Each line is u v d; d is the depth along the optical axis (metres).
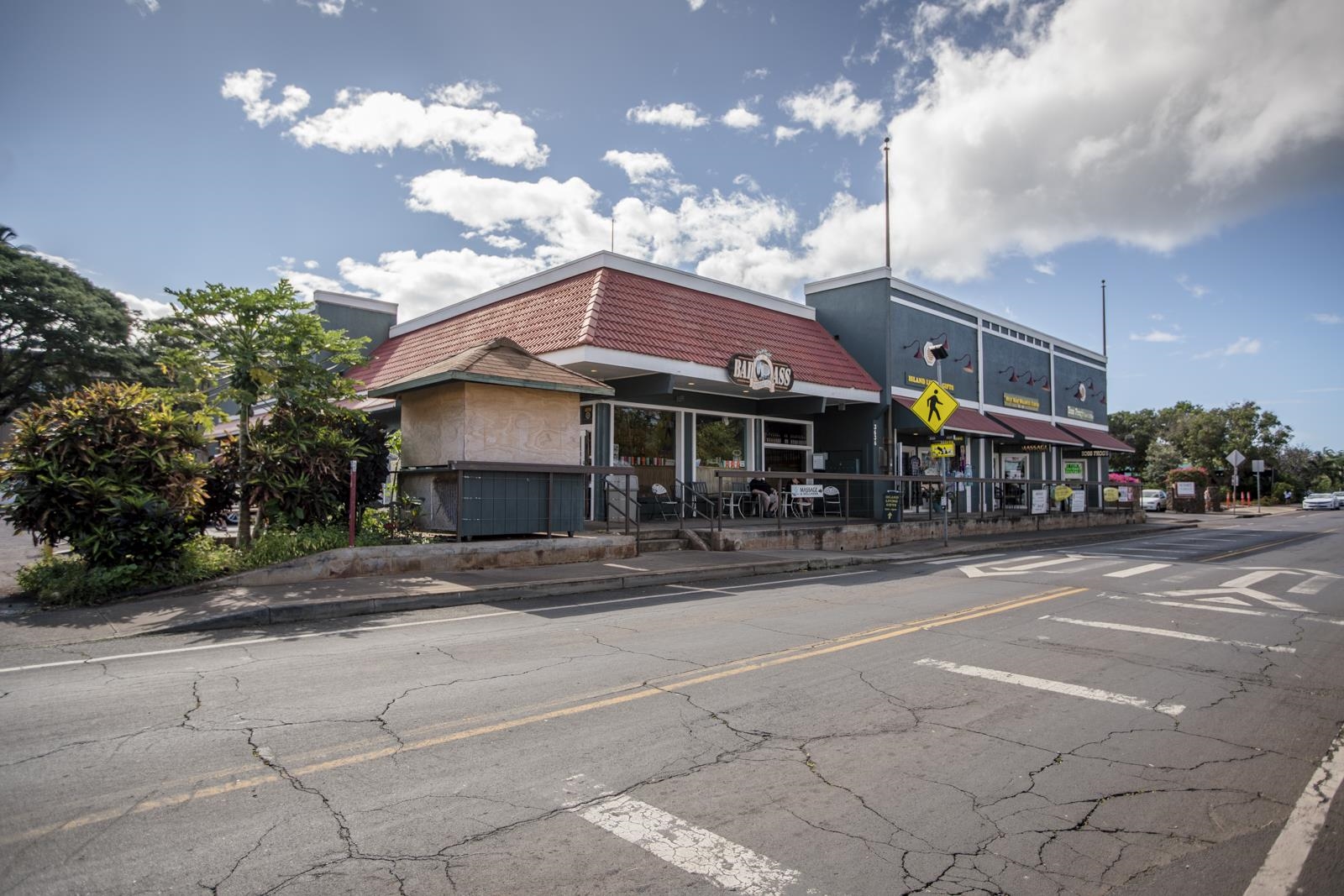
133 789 4.09
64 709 5.43
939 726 5.30
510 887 3.21
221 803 3.95
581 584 11.42
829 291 24.56
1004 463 30.05
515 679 6.29
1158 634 8.41
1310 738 5.17
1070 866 3.47
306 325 11.92
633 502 17.45
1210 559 16.59
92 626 8.15
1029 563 15.68
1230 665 7.09
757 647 7.58
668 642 7.75
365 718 5.28
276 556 10.91
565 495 13.80
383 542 12.20
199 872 3.28
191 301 11.14
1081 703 5.87
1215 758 4.79
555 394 13.86
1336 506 47.03
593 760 4.59
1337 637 8.38
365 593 9.84
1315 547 19.91
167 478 10.42
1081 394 34.41
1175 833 3.81
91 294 35.53
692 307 19.56
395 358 22.98
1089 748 4.93
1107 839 3.73
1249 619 9.35
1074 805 4.09
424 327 23.83
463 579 11.23
